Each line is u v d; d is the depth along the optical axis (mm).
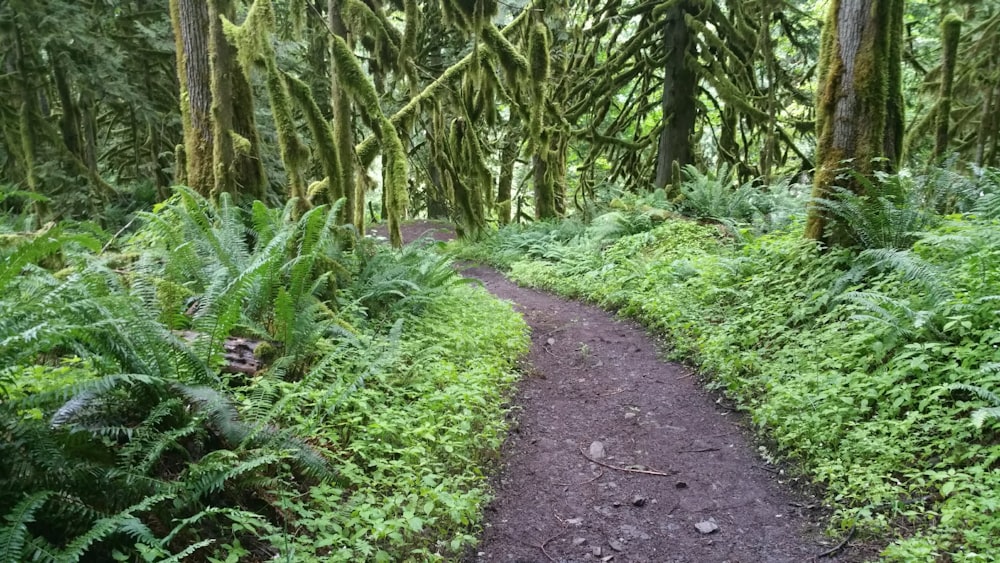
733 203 11547
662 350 6973
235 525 2727
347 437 4055
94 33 10359
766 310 6516
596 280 10133
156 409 2932
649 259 10008
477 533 3617
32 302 2902
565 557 3473
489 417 4844
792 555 3430
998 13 10219
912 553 3088
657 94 17766
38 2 9516
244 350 4578
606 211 13531
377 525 3047
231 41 6270
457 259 13883
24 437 2406
